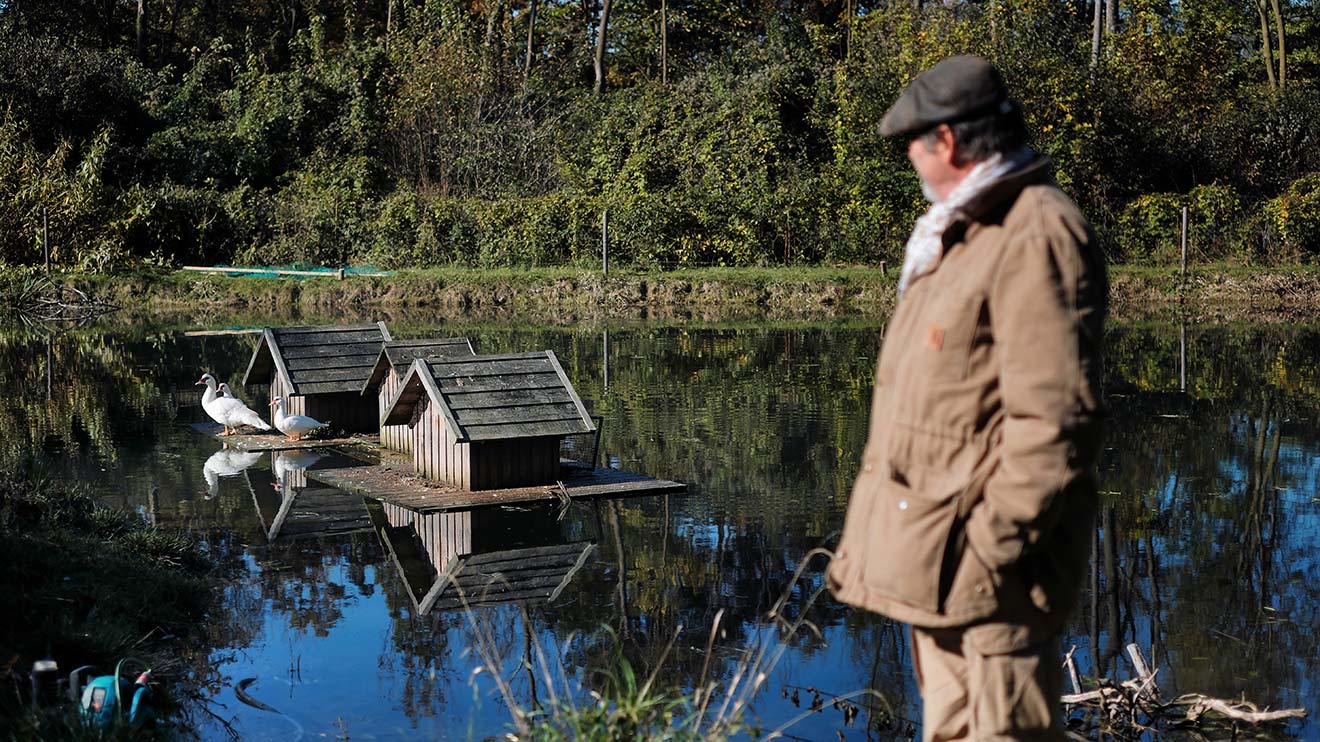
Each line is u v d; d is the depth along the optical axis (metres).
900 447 2.76
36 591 5.94
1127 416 13.03
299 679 5.69
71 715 4.54
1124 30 33.28
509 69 39.84
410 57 38.88
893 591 2.78
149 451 11.69
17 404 14.50
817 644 6.20
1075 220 2.61
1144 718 5.11
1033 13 29.64
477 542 8.33
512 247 29.97
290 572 7.60
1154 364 16.97
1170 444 11.48
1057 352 2.53
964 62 2.74
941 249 2.76
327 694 5.49
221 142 34.62
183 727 5.05
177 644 6.14
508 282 27.34
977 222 2.71
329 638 6.32
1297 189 27.66
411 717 5.22
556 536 8.49
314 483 10.27
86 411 14.04
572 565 7.75
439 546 8.23
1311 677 5.63
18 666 5.10
